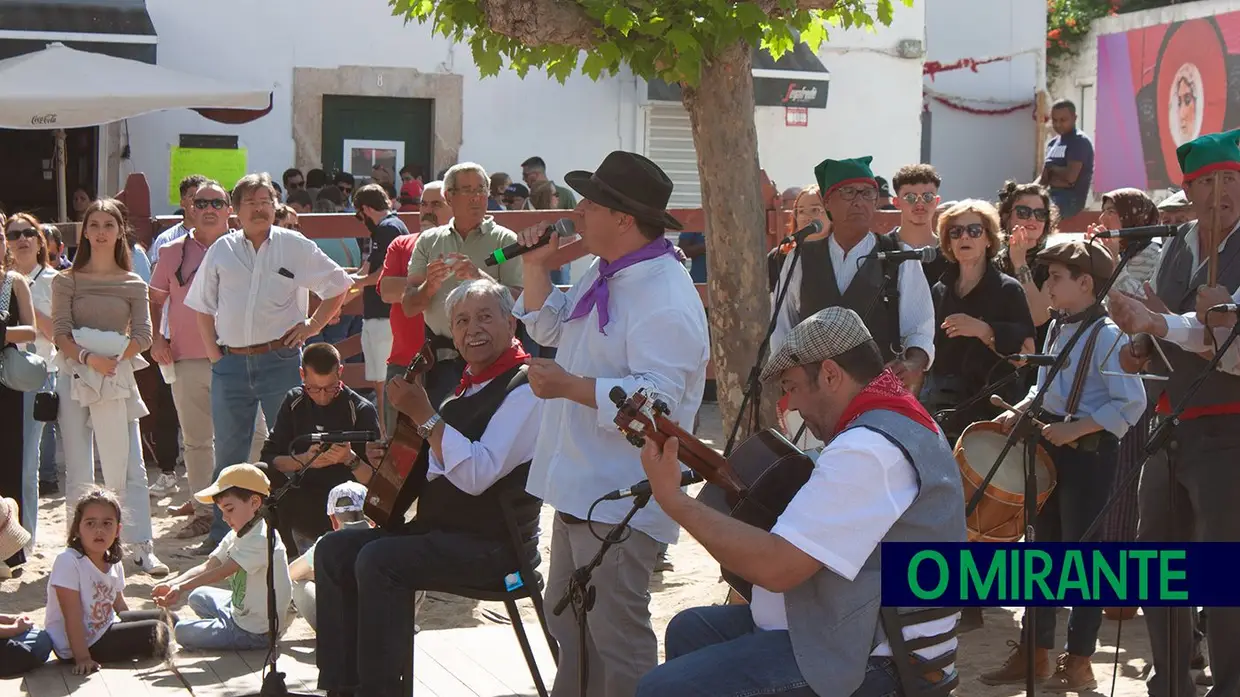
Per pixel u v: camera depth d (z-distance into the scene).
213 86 11.53
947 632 3.47
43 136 14.03
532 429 4.91
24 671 5.73
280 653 6.07
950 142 22.53
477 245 7.24
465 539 4.88
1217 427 4.64
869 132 15.80
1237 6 21.78
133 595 7.05
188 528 8.21
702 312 4.30
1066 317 5.61
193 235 8.27
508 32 5.98
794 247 5.64
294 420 7.07
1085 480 5.54
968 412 6.12
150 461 10.08
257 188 7.61
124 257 7.69
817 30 6.97
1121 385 5.39
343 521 6.54
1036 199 6.84
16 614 6.71
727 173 6.66
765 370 3.69
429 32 14.33
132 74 11.43
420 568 4.81
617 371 4.29
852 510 3.32
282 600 6.10
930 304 5.76
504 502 4.86
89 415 7.44
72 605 5.76
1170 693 4.54
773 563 3.33
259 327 7.61
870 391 3.52
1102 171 25.48
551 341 4.91
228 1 13.77
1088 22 25.56
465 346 5.01
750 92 6.68
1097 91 25.48
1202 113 22.69
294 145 14.13
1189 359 4.72
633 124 15.00
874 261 5.72
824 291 5.79
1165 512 4.83
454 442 4.80
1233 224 4.76
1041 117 22.50
